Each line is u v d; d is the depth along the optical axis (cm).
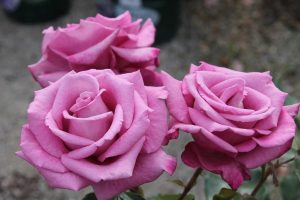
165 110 50
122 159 47
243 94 50
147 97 50
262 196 67
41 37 160
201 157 51
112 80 48
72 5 171
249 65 149
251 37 159
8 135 130
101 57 56
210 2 168
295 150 60
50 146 48
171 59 151
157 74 59
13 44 157
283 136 49
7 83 145
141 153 49
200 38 158
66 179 47
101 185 48
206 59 151
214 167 50
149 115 49
